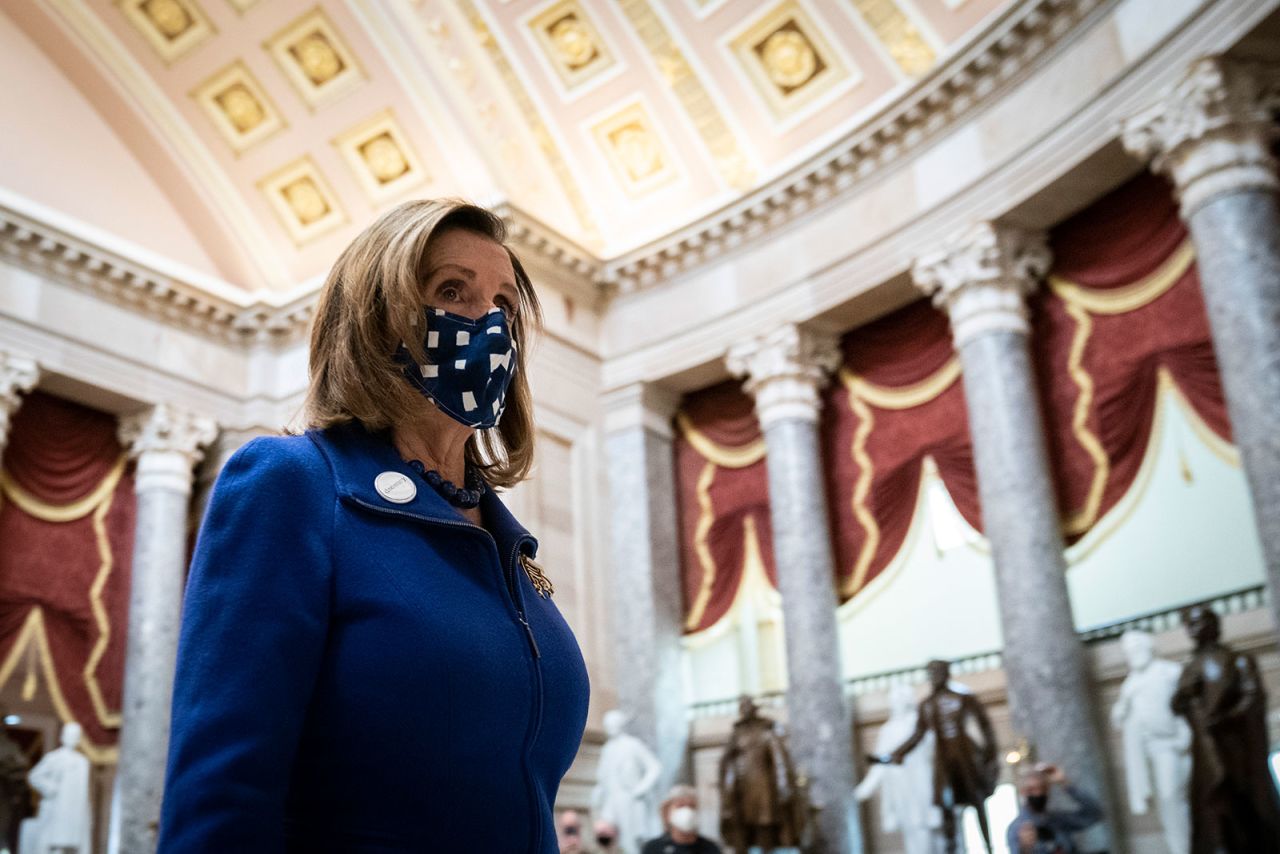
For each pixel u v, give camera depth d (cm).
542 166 1633
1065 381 1277
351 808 117
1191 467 1283
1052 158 1212
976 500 1339
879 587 1404
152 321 1562
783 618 1392
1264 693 975
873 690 1408
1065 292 1295
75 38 1596
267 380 1642
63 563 1477
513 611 136
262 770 111
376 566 126
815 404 1466
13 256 1427
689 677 1571
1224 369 1018
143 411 1550
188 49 1628
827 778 1311
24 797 1267
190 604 121
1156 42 1105
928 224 1333
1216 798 953
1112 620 1320
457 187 1594
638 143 1628
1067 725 1120
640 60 1574
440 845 118
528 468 173
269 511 123
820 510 1421
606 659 1501
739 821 1267
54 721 1434
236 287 1694
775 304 1477
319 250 1692
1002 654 1231
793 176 1441
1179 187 1086
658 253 1566
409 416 140
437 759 119
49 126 1582
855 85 1457
